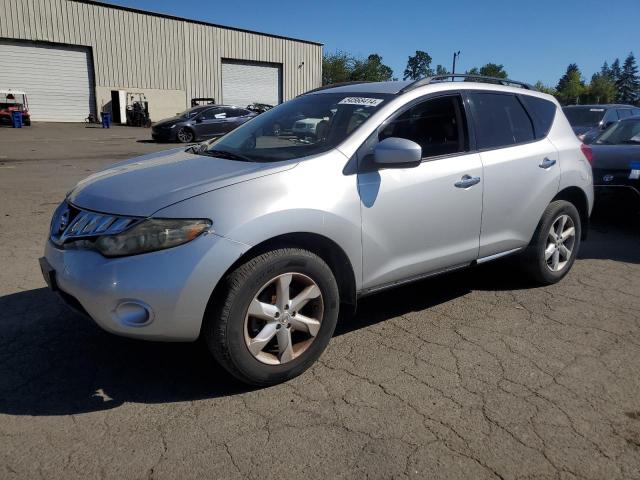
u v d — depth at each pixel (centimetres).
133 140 2197
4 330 385
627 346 376
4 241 605
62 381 321
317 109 398
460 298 463
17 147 1736
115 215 288
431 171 372
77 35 2969
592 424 286
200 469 247
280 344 312
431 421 286
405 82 407
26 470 245
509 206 429
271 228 294
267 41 3734
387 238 351
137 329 278
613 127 852
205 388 316
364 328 401
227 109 2208
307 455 258
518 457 259
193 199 287
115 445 263
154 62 3262
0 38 2753
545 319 421
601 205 721
